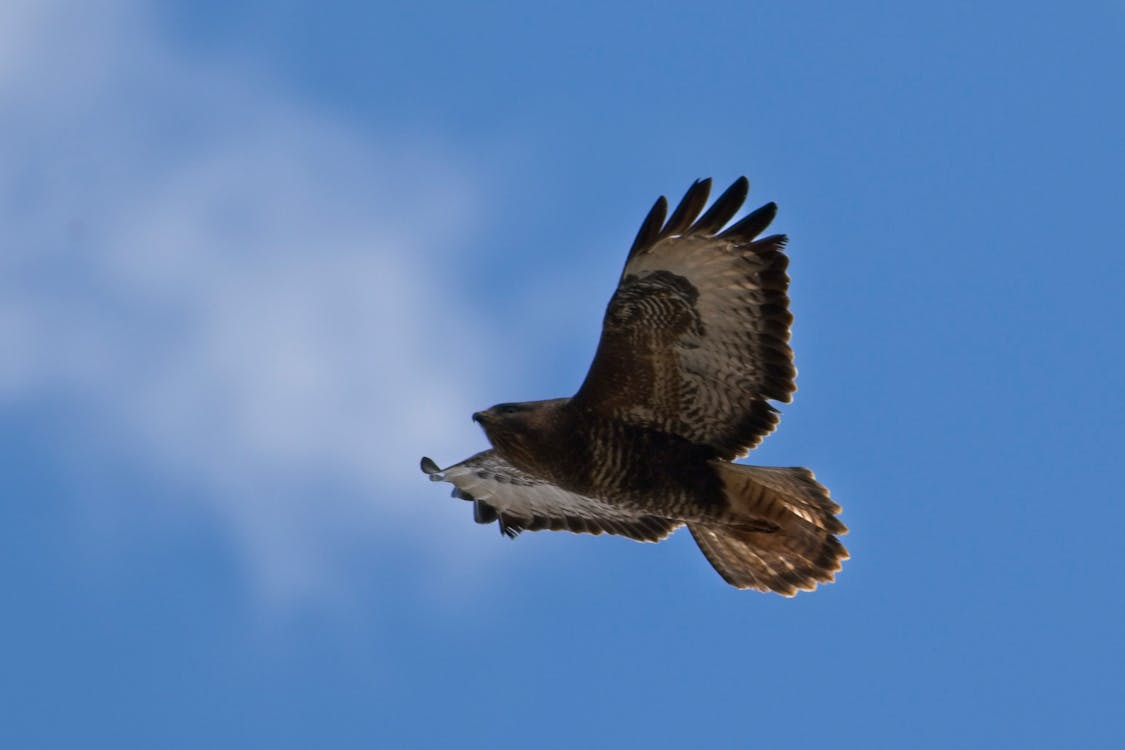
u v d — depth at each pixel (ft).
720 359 86.38
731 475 89.51
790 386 85.76
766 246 84.07
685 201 83.56
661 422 88.89
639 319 85.97
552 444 90.17
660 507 91.45
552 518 101.81
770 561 93.81
